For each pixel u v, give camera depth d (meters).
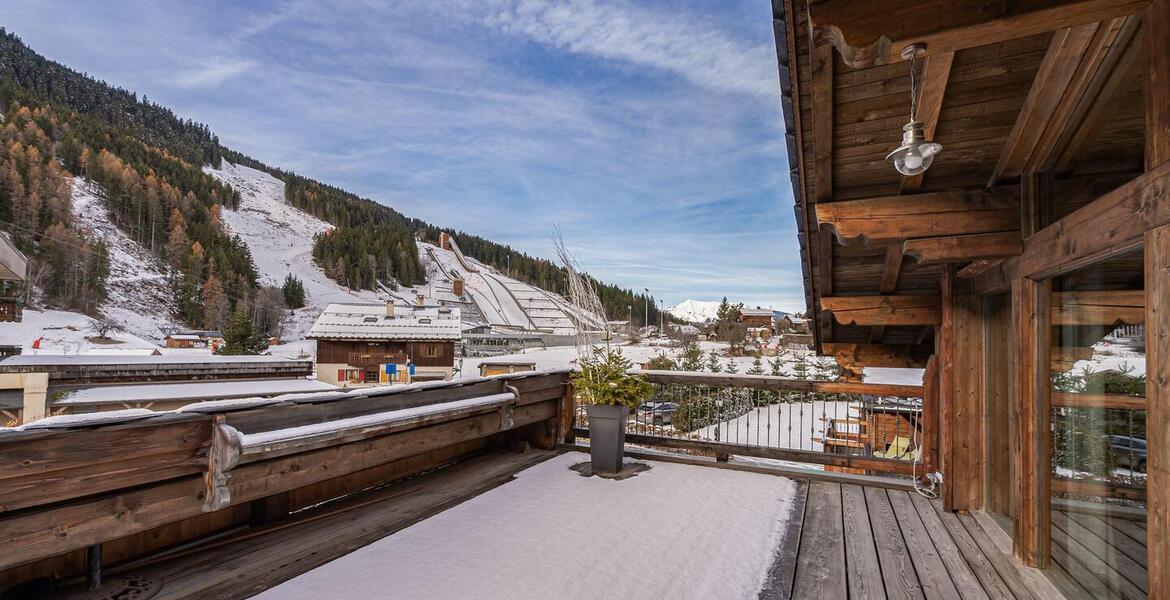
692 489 3.95
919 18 1.51
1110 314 2.04
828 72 2.47
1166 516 1.49
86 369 12.12
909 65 2.43
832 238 3.84
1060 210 2.68
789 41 2.38
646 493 3.80
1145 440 1.80
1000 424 3.47
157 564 2.41
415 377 25.72
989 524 3.36
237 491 2.38
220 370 14.68
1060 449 2.57
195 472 2.24
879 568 2.69
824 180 3.13
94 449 1.87
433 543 2.79
